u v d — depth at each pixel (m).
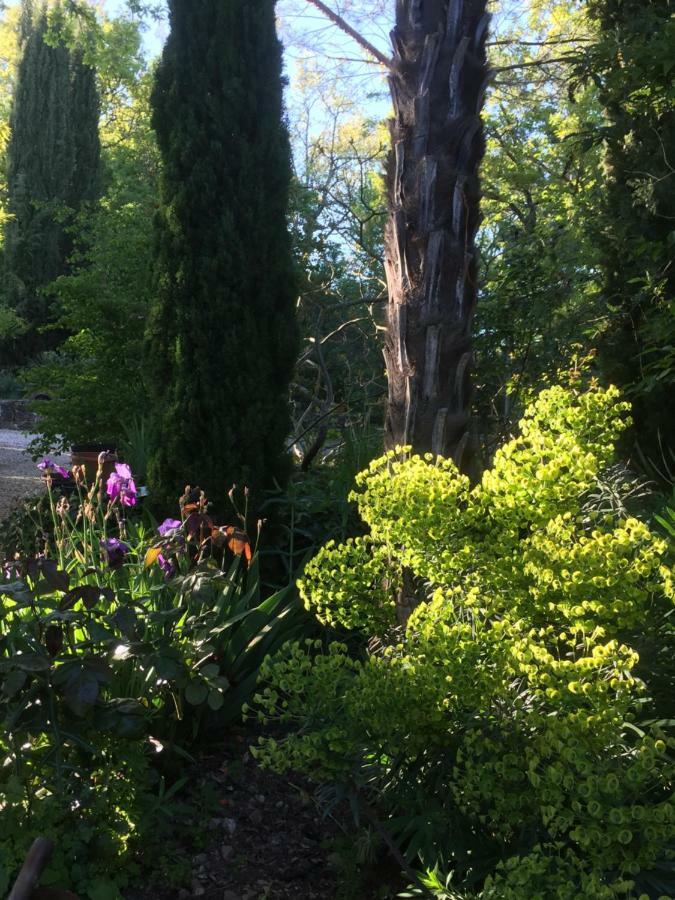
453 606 2.62
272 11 4.96
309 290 7.58
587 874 1.99
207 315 4.71
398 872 2.80
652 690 2.65
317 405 7.90
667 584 2.40
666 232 5.69
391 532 2.79
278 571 4.89
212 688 2.81
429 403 3.83
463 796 2.25
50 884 2.51
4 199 21.83
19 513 6.35
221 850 2.97
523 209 8.99
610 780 1.88
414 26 3.91
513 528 2.70
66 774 2.75
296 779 3.41
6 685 2.50
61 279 7.20
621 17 5.80
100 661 2.61
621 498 3.55
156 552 3.26
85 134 22.38
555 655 2.74
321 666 2.55
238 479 4.73
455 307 3.85
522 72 8.91
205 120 4.77
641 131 5.67
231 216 4.73
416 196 3.84
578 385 5.79
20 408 18.31
